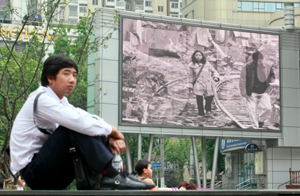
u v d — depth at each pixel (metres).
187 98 23.97
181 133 23.72
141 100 23.27
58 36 11.03
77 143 2.42
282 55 26.33
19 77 9.83
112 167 2.47
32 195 2.00
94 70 22.98
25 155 2.51
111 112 22.77
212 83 24.52
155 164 29.78
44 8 9.69
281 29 26.44
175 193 2.04
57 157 2.46
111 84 22.95
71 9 87.94
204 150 24.88
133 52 23.39
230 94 24.86
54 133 2.49
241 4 58.53
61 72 2.61
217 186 38.44
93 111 22.89
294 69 26.41
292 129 26.06
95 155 2.40
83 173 2.42
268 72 25.86
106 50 22.97
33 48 9.97
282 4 58.81
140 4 96.00
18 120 2.54
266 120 25.59
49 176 2.50
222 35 25.06
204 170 24.73
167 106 23.61
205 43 24.64
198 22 24.62
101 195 1.99
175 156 72.06
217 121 24.45
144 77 23.42
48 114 2.44
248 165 34.06
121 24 23.22
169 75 23.80
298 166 27.22
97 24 22.50
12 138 2.55
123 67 23.12
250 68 25.47
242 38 25.45
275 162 27.00
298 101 26.30
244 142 31.20
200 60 24.44
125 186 2.46
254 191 2.17
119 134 2.54
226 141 34.59
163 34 23.92
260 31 25.92
